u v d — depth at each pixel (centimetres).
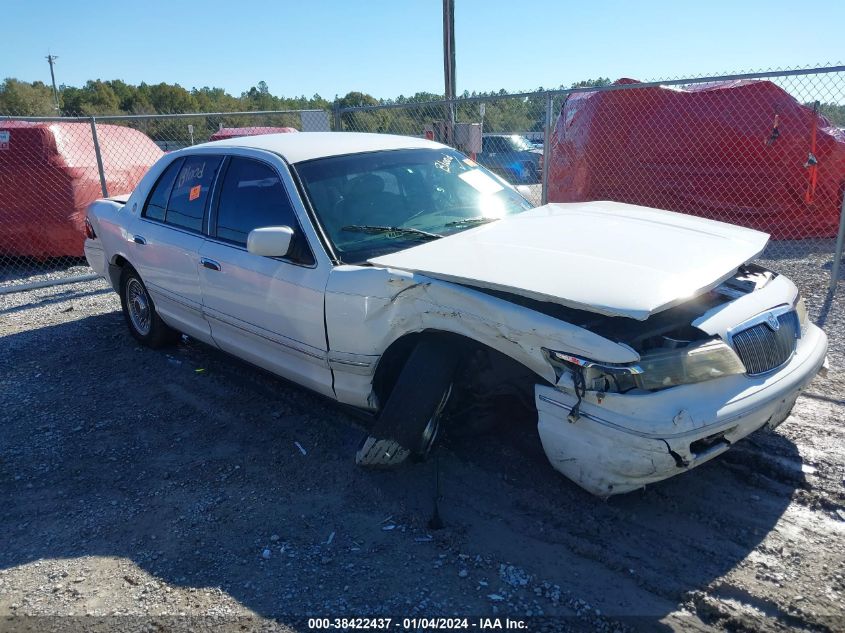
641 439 290
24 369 585
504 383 359
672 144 1048
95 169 1045
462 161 502
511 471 381
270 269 420
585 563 309
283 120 3478
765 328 334
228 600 296
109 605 297
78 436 457
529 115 1053
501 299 325
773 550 312
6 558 335
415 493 368
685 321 326
